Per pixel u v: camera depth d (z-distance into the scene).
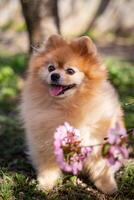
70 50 0.99
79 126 0.97
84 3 4.54
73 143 0.73
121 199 0.98
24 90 1.04
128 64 2.88
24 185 1.03
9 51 3.50
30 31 1.79
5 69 2.22
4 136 1.36
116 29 4.52
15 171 1.12
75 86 0.97
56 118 0.98
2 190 0.99
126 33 4.47
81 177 1.08
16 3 4.82
